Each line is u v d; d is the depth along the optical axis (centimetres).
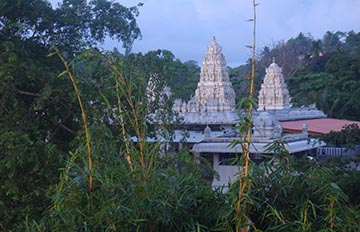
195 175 792
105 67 842
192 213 631
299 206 630
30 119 1239
